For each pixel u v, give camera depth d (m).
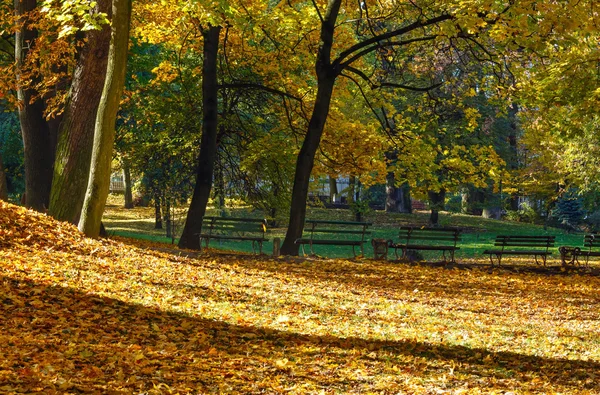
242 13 19.02
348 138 21.84
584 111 17.88
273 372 7.89
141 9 22.27
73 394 5.85
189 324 9.50
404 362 9.10
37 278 10.24
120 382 6.42
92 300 9.78
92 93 15.73
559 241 39.44
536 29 14.62
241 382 7.21
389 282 15.39
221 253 17.06
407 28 18.83
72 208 15.36
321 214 45.97
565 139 19.86
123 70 14.20
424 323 11.70
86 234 14.59
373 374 8.35
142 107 25.78
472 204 47.03
